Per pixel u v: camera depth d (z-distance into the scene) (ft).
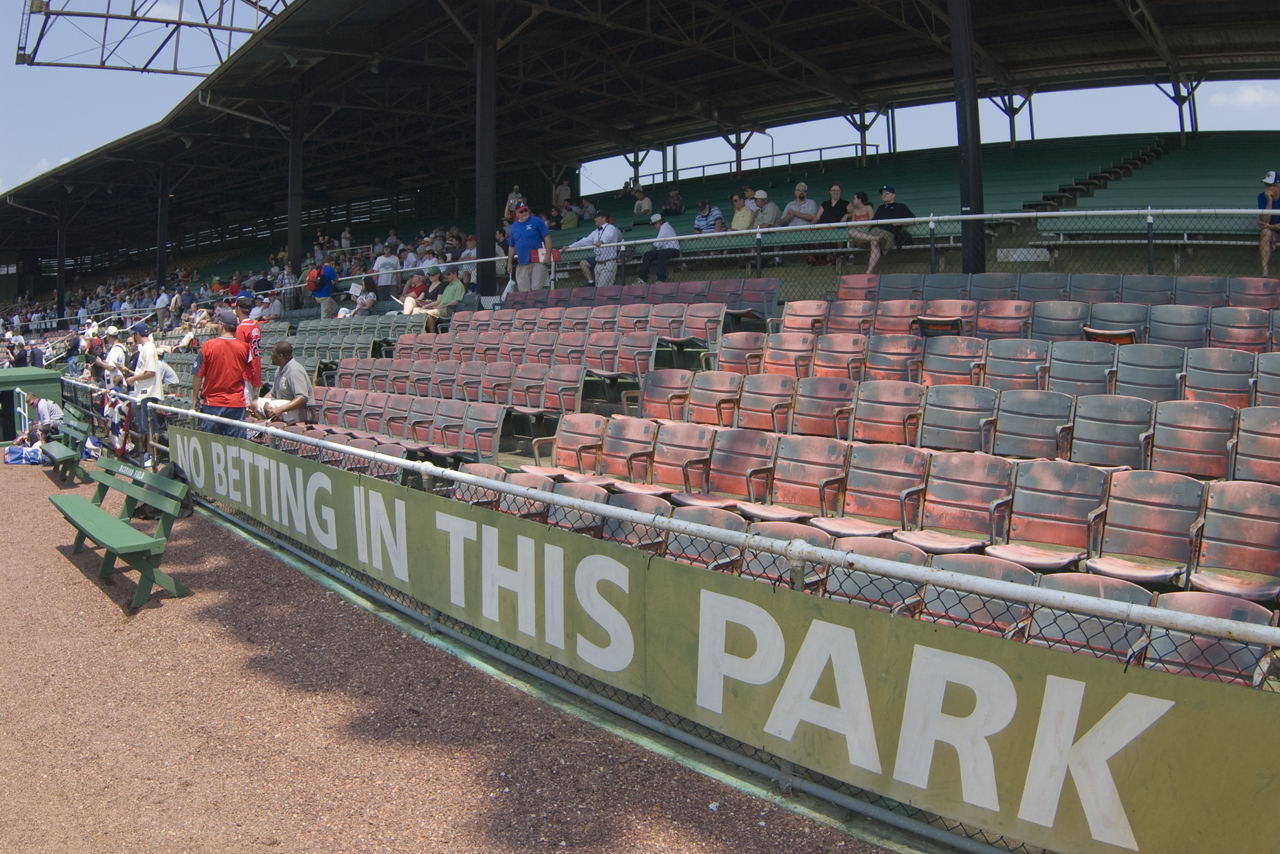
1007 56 61.46
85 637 18.63
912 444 22.48
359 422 34.40
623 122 87.25
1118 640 11.48
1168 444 19.03
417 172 110.42
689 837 10.81
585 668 13.89
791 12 57.93
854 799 10.88
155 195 125.08
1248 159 49.24
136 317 93.71
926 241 35.06
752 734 11.57
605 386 32.73
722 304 32.19
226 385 29.94
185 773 12.93
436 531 17.06
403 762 13.01
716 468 22.34
